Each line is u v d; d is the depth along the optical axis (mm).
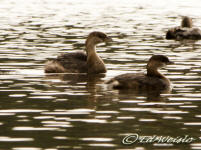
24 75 20141
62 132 12672
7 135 12406
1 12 47562
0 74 20219
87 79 19703
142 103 15617
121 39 30516
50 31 34094
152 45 28484
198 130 12906
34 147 11547
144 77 18109
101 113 14414
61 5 54875
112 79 18172
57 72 20859
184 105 15398
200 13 46344
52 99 16078
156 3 56375
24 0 60969
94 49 21531
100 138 12234
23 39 30188
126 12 47469
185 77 19625
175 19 42000
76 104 15430
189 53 25797
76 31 34156
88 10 49469
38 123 13398
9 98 16156
